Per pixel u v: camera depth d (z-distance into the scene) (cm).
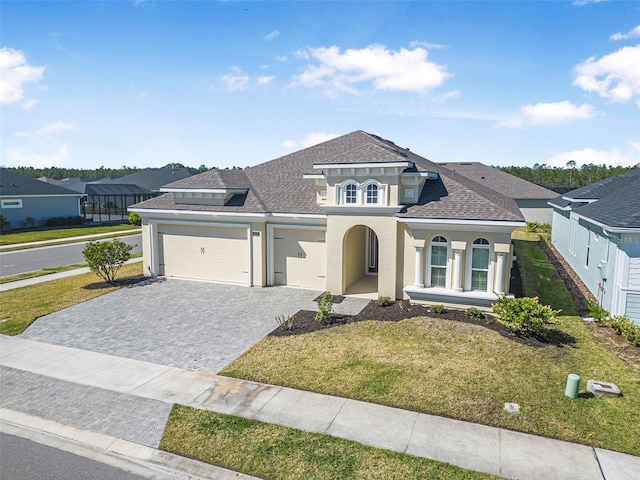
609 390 964
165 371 1120
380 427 854
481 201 1568
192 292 1864
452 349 1220
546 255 2792
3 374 1114
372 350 1220
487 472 722
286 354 1206
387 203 1647
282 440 813
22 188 4500
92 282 2070
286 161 2348
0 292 1908
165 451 794
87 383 1059
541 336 1308
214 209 1958
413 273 1652
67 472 748
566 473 720
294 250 1922
